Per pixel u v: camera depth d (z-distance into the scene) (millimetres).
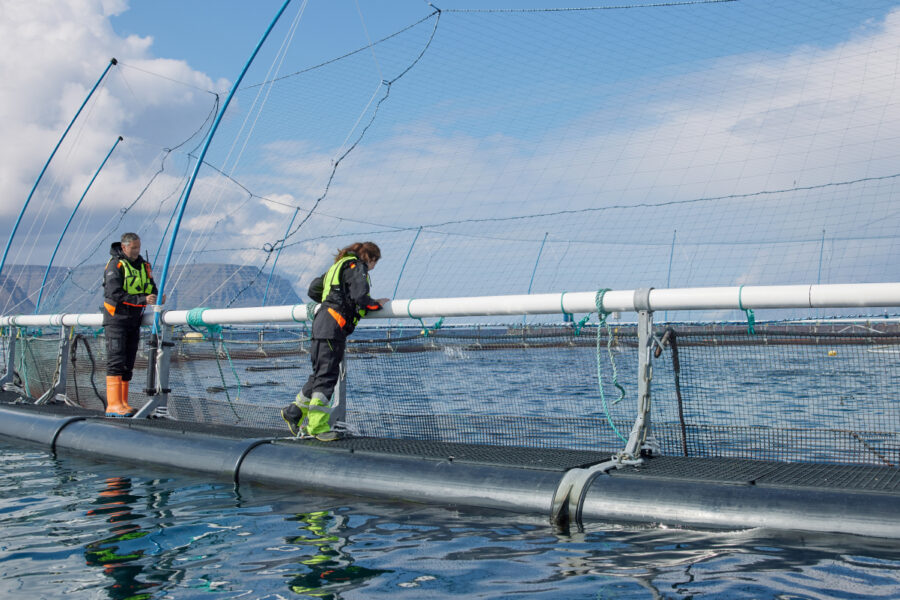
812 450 4238
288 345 6543
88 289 13953
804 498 3527
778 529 3447
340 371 5637
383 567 3270
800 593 2789
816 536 3371
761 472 3928
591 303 4602
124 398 7090
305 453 5023
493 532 3746
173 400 7199
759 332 4312
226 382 6758
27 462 6000
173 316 6789
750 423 4805
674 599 2787
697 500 3693
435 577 3123
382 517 4086
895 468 3906
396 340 5574
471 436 5277
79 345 8398
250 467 5090
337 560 3383
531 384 5062
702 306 4250
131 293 6957
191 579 3174
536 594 2891
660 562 3193
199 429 5992
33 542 3781
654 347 4477
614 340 4668
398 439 5449
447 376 5371
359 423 5766
